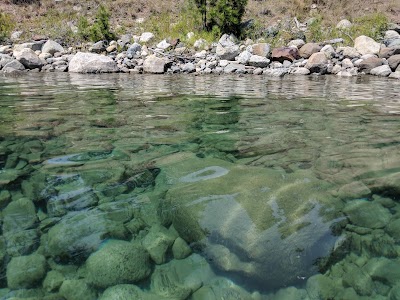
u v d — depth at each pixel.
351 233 1.68
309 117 4.08
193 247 1.61
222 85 7.32
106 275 1.42
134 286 1.39
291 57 10.80
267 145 2.98
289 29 12.94
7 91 6.02
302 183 2.15
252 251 1.54
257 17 13.96
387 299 1.30
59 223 1.77
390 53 10.25
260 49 11.02
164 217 1.83
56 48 11.53
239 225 1.70
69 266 1.47
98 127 3.53
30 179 2.25
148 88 6.72
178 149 2.86
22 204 1.94
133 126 3.59
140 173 2.36
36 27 13.39
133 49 11.59
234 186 2.10
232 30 12.97
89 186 2.16
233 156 2.70
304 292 1.35
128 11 14.70
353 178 2.26
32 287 1.35
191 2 13.29
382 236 1.66
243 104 4.96
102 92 6.07
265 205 1.86
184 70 10.26
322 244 1.59
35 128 3.44
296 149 2.86
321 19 13.54
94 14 14.52
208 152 2.79
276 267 1.47
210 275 1.45
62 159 2.59
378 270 1.45
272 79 8.69
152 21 14.02
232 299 1.32
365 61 10.07
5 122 3.67
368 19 13.12
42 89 6.37
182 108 4.62
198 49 11.91
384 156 2.64
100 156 2.67
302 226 1.70
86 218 1.81
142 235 1.68
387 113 4.30
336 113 4.32
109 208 1.91
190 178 2.26
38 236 1.66
